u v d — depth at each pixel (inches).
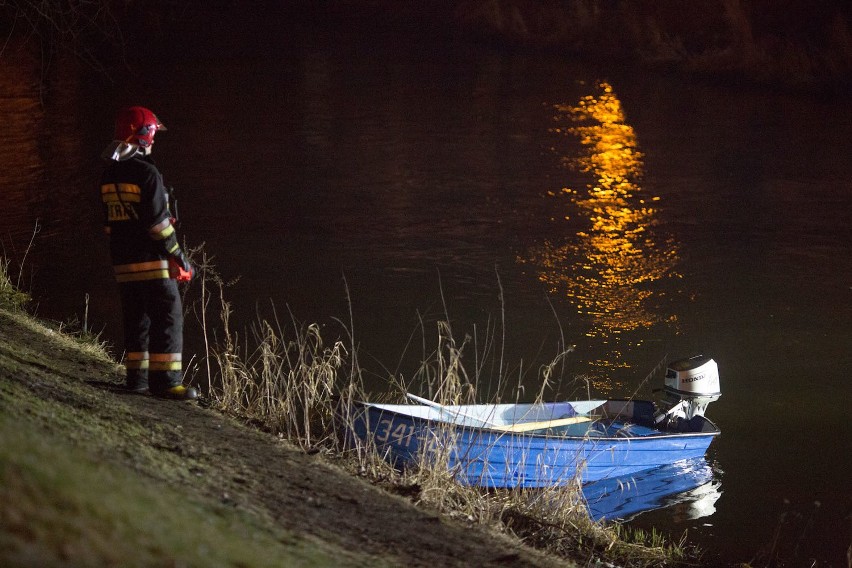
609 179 2159.2
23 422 402.6
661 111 3068.4
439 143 2502.5
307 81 3474.4
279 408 784.9
